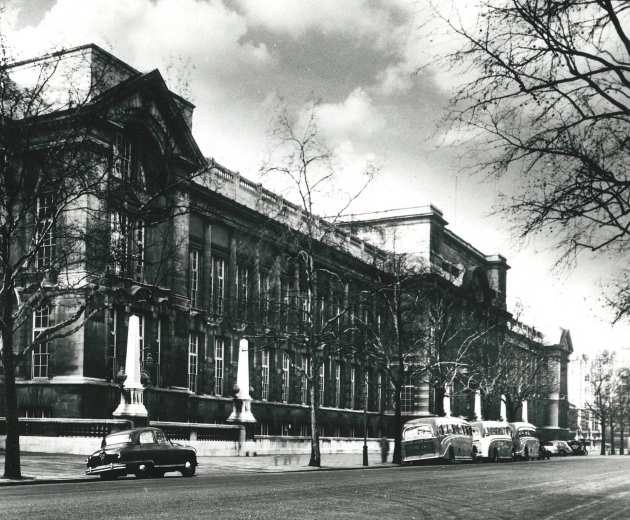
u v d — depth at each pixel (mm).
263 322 49031
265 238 48281
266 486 20484
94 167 28625
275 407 57844
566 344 126875
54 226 29219
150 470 24922
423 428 45219
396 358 56031
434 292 64188
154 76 41500
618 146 11836
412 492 20297
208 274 50344
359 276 68250
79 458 32781
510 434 56219
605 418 118875
